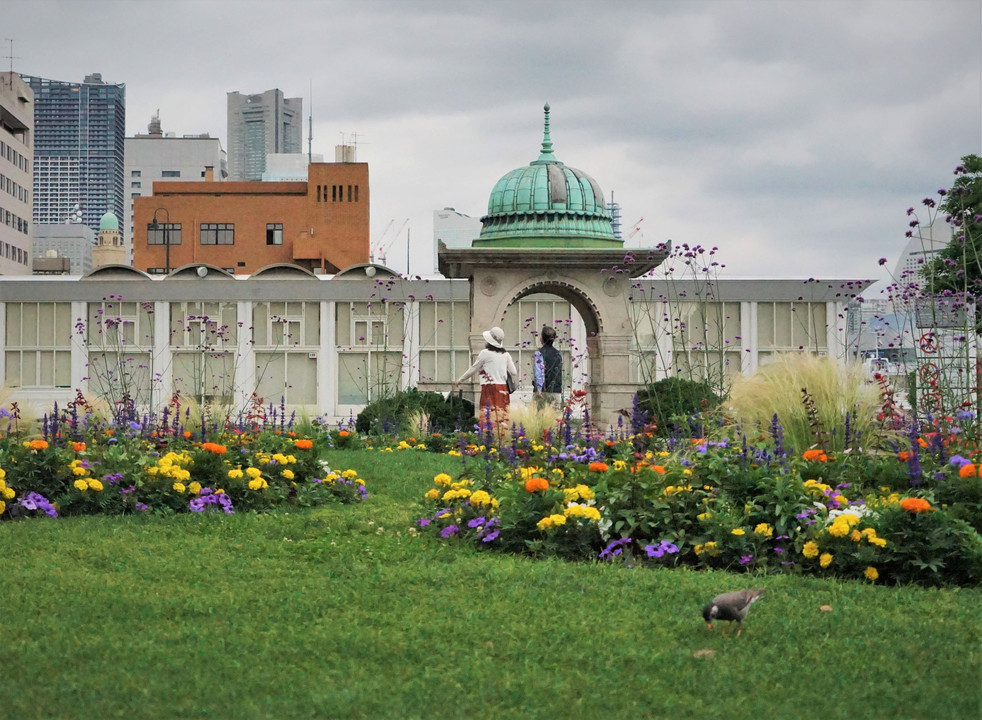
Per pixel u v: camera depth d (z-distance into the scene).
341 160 85.81
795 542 8.72
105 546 9.29
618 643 6.50
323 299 33.34
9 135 100.88
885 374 15.22
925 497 9.12
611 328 23.14
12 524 10.27
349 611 7.22
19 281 33.22
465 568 8.53
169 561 8.74
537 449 13.74
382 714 5.31
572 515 9.21
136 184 168.25
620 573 8.38
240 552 9.24
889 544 8.30
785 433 12.68
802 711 5.41
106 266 33.38
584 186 23.70
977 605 7.55
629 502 9.36
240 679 5.77
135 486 11.34
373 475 14.82
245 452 12.55
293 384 33.50
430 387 31.92
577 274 23.17
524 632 6.71
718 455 10.42
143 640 6.45
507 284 23.03
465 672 5.90
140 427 15.52
